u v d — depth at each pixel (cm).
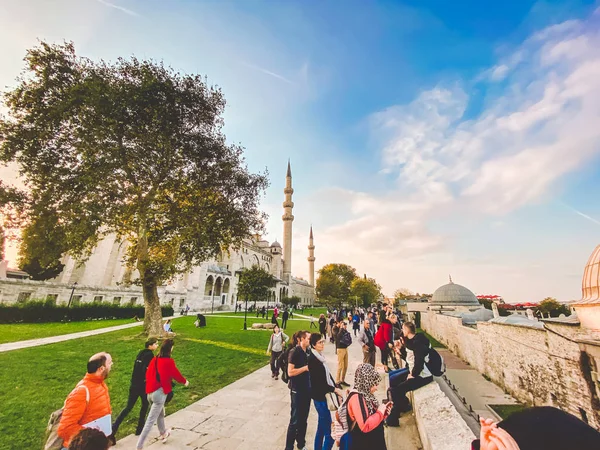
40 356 1166
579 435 133
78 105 1458
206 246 1922
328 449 446
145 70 1614
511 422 155
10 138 1419
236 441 555
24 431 573
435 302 4403
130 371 1045
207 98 1936
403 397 541
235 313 4969
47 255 1550
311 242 12850
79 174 1528
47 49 1491
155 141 1644
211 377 1023
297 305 8044
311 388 481
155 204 1930
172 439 561
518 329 1288
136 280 1836
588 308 865
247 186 2061
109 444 218
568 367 929
